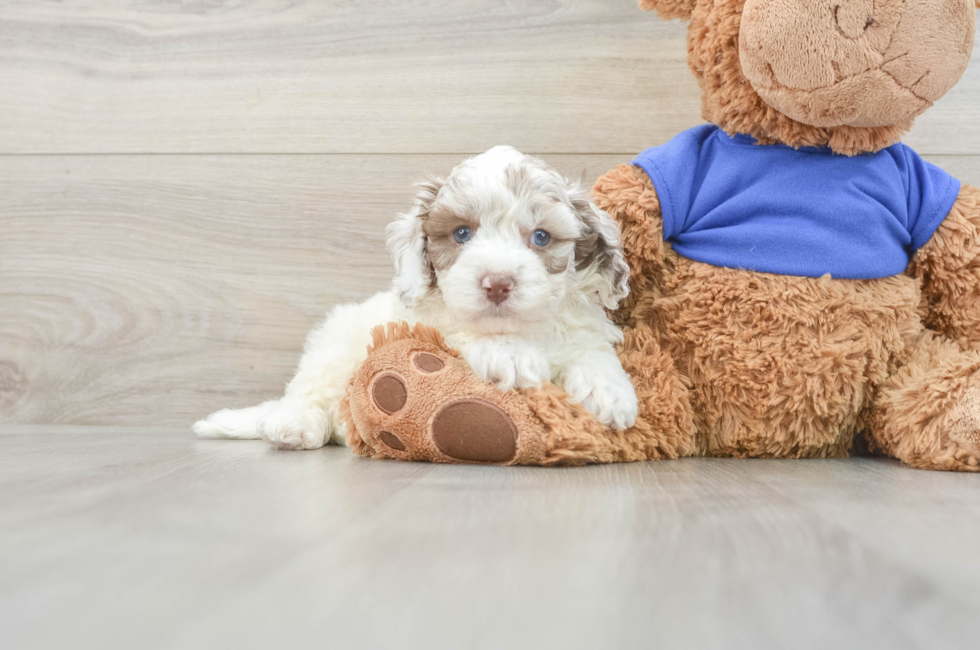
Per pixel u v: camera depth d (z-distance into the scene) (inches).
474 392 51.4
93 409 86.3
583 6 79.8
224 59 84.7
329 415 65.7
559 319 57.4
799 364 58.1
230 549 27.7
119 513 33.7
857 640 20.0
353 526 31.5
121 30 85.7
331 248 83.8
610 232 57.8
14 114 86.8
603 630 20.4
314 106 83.7
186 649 18.7
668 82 79.4
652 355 60.3
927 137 76.8
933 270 62.7
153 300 85.7
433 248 56.6
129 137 85.7
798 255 58.7
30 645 18.9
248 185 84.5
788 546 28.9
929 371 57.3
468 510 35.0
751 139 62.8
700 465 54.1
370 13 82.7
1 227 86.3
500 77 81.1
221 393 85.1
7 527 31.0
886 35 52.2
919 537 30.4
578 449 51.5
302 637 19.6
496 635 20.0
